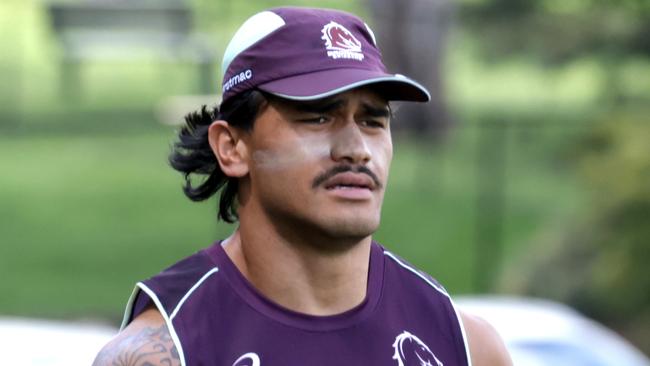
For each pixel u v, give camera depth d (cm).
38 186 4281
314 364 681
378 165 684
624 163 3042
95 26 5241
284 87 674
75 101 5194
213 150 712
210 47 5162
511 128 4656
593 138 3250
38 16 5909
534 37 5341
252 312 689
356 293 703
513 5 5288
